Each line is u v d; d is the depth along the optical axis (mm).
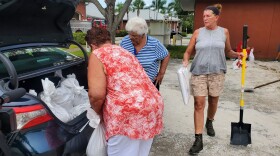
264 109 5078
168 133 3934
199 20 13172
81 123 2432
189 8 18781
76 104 2996
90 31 2268
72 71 3330
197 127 3410
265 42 12656
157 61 3252
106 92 2154
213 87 3496
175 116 4617
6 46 2510
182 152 3418
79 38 18000
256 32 12695
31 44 2768
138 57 3141
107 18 7570
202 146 3391
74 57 3377
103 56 2115
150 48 3146
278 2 12203
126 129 2102
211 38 3371
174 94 5922
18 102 1972
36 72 2551
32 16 2670
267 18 12469
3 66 2414
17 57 2590
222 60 3441
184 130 4055
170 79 7469
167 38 17781
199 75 3420
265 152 3447
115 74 2100
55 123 2139
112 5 7535
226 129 4117
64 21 3139
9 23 2482
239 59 3922
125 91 2084
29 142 1926
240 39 12953
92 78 2107
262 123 4379
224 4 12828
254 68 9781
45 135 2021
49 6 2664
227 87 6734
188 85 3299
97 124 2234
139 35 2969
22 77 2373
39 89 2951
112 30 7578
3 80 2197
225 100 5598
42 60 2832
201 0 13008
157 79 3398
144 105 2076
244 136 3615
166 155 3334
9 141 1832
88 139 2383
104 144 2289
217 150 3477
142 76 2209
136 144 2164
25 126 1937
